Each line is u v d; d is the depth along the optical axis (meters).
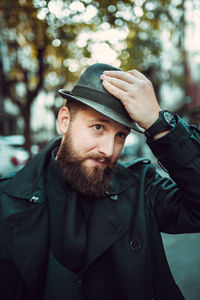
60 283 0.93
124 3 3.47
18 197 1.05
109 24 3.64
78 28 4.59
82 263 0.98
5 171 7.02
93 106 0.94
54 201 1.07
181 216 1.01
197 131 1.07
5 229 0.98
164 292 1.06
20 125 23.33
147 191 1.16
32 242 0.96
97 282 1.00
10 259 0.95
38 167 1.13
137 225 1.05
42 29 4.74
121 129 0.99
